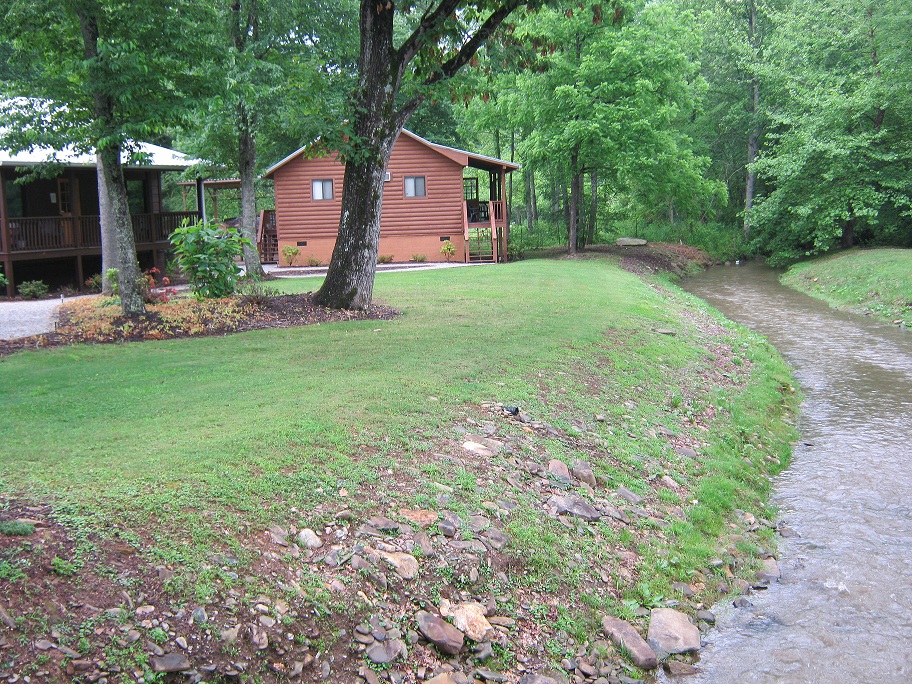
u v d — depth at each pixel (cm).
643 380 1200
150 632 427
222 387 912
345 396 873
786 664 573
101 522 508
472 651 513
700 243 4634
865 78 3353
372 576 534
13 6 1244
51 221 2338
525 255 3688
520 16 1524
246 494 586
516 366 1100
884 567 736
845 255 3247
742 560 747
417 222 3250
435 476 697
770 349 1766
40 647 395
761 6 4531
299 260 3225
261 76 2052
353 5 2159
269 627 461
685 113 4509
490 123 3662
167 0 1269
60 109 1476
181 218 2802
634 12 3284
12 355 1130
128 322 1336
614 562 672
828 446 1114
